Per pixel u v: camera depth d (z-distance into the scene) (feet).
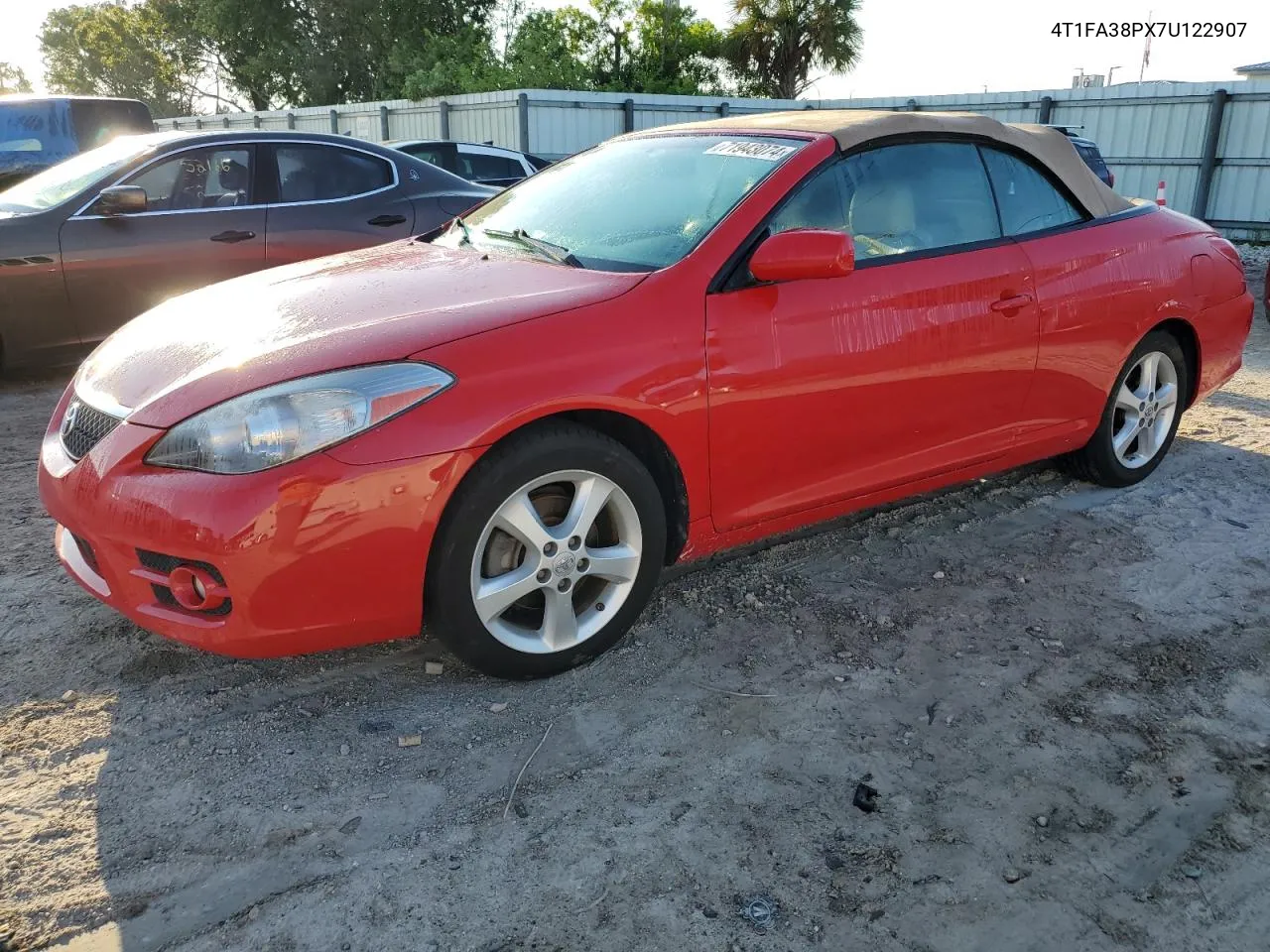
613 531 9.41
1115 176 60.75
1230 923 6.57
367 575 7.95
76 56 143.74
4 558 11.76
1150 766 8.16
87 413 8.81
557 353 8.54
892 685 9.30
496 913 6.56
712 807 7.60
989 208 11.85
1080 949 6.34
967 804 7.68
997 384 11.75
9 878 6.79
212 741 8.33
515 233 11.35
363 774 7.93
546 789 7.79
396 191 21.79
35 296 18.40
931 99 68.90
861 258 10.56
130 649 9.71
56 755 8.12
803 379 9.94
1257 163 54.75
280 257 20.43
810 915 6.58
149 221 19.25
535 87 91.50
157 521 7.75
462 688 9.14
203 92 139.44
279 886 6.77
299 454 7.66
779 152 10.62
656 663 9.61
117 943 6.27
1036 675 9.48
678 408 9.17
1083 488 14.32
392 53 103.81
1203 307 14.10
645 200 10.86
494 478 8.26
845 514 12.40
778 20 99.19
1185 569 11.76
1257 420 17.87
